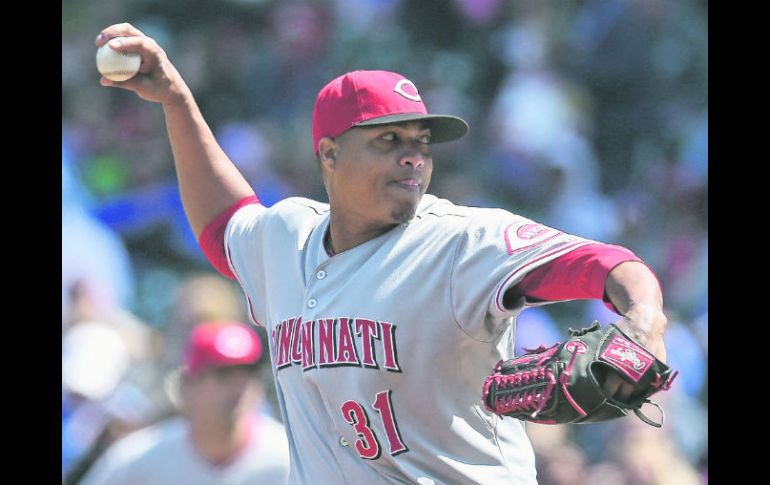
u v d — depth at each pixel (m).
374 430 10.72
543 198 35.69
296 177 35.75
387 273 10.70
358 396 10.70
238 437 16.38
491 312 10.24
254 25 38.62
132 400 23.66
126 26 13.02
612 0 40.03
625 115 38.81
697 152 37.84
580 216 35.97
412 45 39.34
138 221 33.38
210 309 22.70
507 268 10.00
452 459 10.73
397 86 10.95
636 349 8.73
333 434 11.04
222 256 13.03
